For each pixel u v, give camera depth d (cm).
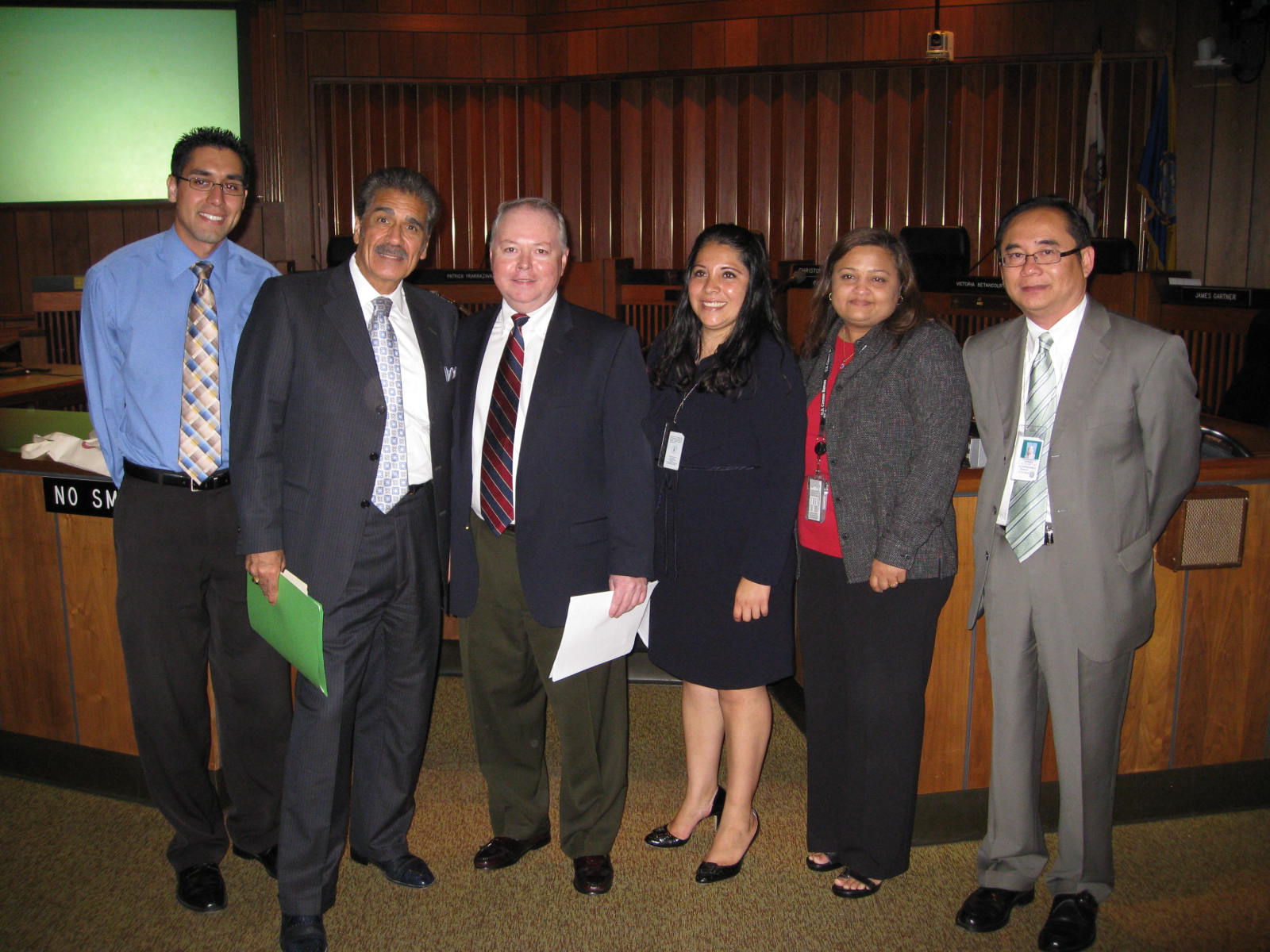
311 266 754
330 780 203
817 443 217
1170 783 253
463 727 310
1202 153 619
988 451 211
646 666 345
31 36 702
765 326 211
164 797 221
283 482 201
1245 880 229
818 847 234
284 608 192
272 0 723
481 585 218
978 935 211
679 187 738
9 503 257
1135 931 211
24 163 718
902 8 678
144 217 728
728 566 213
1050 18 659
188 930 212
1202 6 613
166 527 210
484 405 215
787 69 703
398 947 207
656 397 222
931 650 211
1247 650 250
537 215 202
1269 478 243
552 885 229
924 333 203
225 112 727
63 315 541
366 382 199
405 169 202
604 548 212
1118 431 195
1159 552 235
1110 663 201
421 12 735
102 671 259
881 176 702
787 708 324
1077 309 200
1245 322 406
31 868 233
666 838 244
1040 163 677
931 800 244
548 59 741
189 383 209
